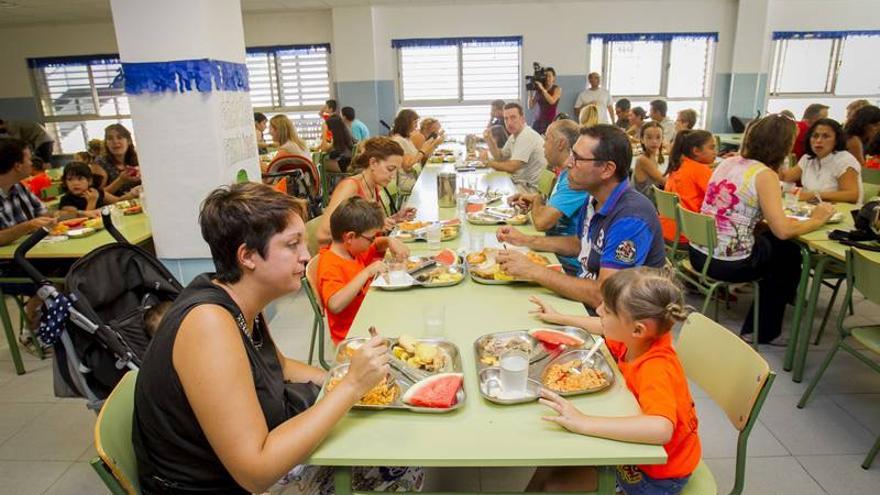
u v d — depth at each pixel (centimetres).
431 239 256
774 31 844
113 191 447
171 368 100
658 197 346
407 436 109
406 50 890
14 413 253
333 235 217
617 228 177
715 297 331
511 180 429
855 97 879
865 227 238
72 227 318
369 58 852
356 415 117
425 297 188
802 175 360
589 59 875
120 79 895
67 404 260
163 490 111
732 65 850
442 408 116
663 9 842
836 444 212
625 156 179
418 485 144
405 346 143
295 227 107
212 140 288
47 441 231
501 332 153
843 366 269
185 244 302
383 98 896
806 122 529
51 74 898
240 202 104
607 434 108
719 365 147
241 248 105
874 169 362
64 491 201
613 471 109
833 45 855
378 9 858
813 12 836
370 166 284
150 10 272
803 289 255
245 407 98
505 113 448
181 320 100
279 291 111
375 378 109
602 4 842
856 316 323
